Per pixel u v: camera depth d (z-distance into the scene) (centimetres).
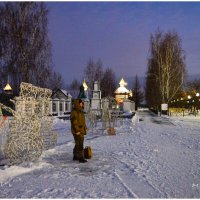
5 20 3844
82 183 827
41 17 3919
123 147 1427
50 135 1309
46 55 3956
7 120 1127
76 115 1109
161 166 1030
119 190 768
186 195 741
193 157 1184
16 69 3828
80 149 1104
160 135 1931
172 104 6225
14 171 927
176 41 5716
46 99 1255
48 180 856
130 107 5516
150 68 5975
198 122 3316
